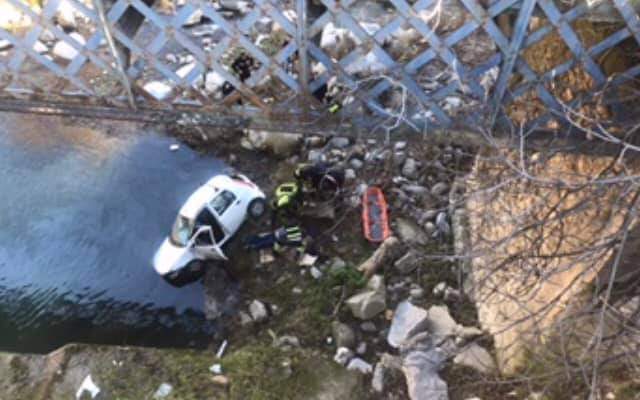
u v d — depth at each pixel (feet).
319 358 19.13
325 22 12.03
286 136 26.48
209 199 23.54
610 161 13.26
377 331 20.08
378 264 21.57
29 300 23.44
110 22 12.51
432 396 16.87
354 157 25.54
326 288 21.54
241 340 21.08
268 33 28.25
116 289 23.57
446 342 18.70
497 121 13.73
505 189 14.43
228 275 23.18
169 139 28.12
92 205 26.04
